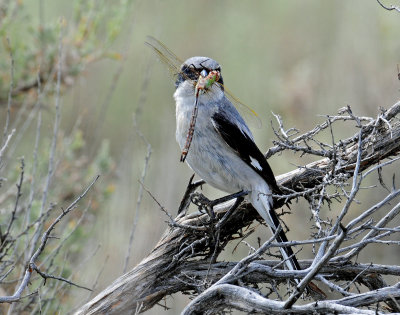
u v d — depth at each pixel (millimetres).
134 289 8383
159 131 14625
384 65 16109
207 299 7305
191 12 19125
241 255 13062
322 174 8594
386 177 13836
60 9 16781
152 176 12609
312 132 8641
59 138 11578
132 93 16234
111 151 15242
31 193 9055
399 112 8414
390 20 16625
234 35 18922
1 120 12641
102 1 12938
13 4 12664
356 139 8539
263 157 9117
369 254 13297
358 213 13547
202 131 9180
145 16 17422
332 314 6480
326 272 8055
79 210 11031
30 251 8570
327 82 16375
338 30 17531
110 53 12969
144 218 10297
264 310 6863
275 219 8914
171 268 8484
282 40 18672
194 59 9531
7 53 12508
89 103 15508
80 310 8367
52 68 12633
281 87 16719
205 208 8383
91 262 10078
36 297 8789
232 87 18078
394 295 6836
